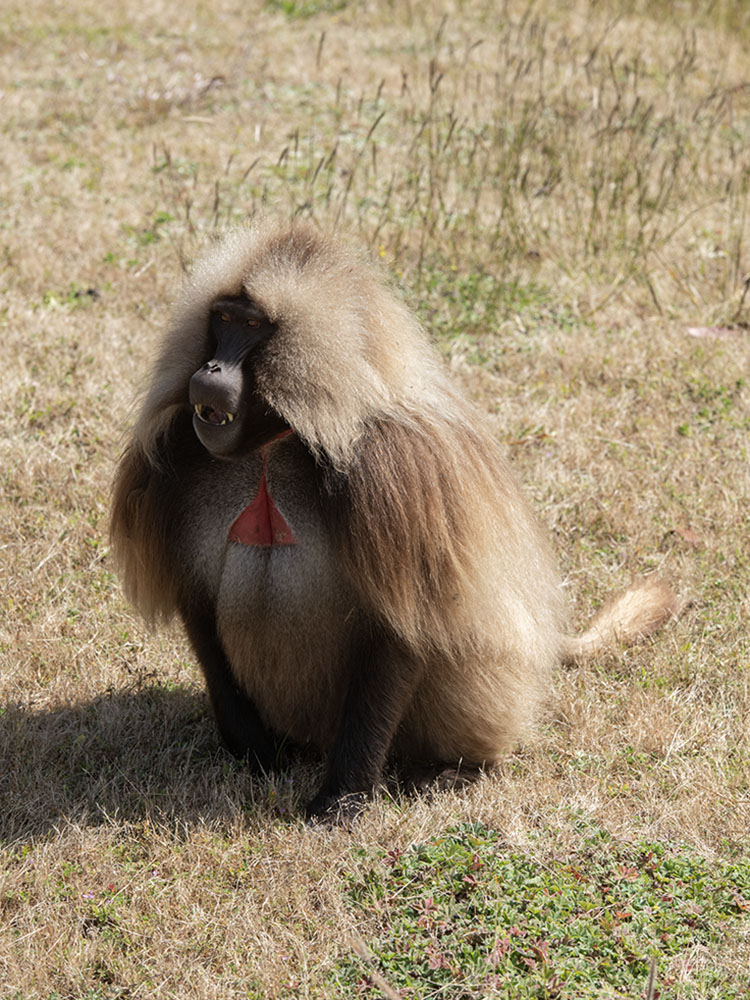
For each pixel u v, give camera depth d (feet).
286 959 19.03
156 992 18.60
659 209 53.93
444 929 19.16
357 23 78.07
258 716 24.82
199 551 22.34
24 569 30.73
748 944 19.11
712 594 30.53
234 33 75.87
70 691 26.89
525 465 36.06
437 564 21.30
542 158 58.85
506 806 23.07
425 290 46.62
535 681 24.93
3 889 20.70
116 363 40.34
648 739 25.20
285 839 22.03
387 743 22.75
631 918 19.44
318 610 21.93
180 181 55.83
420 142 60.23
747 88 68.69
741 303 45.24
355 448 20.70
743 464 35.94
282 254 20.45
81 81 67.87
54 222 51.26
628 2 81.30
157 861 21.52
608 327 44.88
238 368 20.03
